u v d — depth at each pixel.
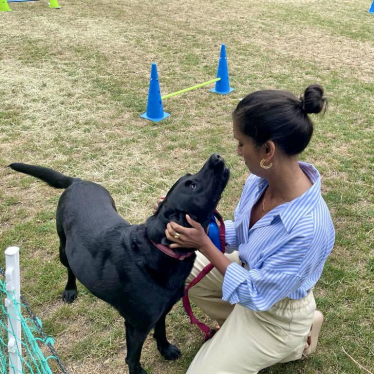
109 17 10.62
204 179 2.06
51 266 3.35
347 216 3.96
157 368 2.67
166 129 5.43
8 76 6.80
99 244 2.38
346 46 8.95
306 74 7.34
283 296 2.00
